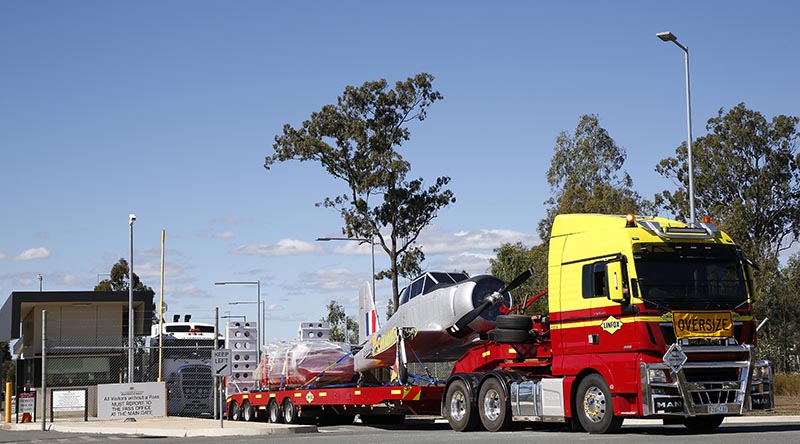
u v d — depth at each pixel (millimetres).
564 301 18922
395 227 57594
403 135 58750
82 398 35156
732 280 17906
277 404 30344
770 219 71750
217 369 25469
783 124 71562
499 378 20125
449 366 25906
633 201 65125
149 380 41125
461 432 20469
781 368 57875
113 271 80188
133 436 23891
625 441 15570
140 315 43469
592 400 18141
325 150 57500
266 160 59219
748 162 72125
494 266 55656
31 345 45438
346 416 29641
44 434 25938
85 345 41938
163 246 41188
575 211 63750
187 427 25719
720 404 17391
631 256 17406
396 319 25125
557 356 19078
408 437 18750
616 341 17594
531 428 21344
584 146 69812
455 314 22750
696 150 72938
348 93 58594
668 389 17156
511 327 20406
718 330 17516
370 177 56438
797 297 60344
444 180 58500
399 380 23453
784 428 19766
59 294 41062
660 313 17188
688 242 17844
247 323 35594
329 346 30125
